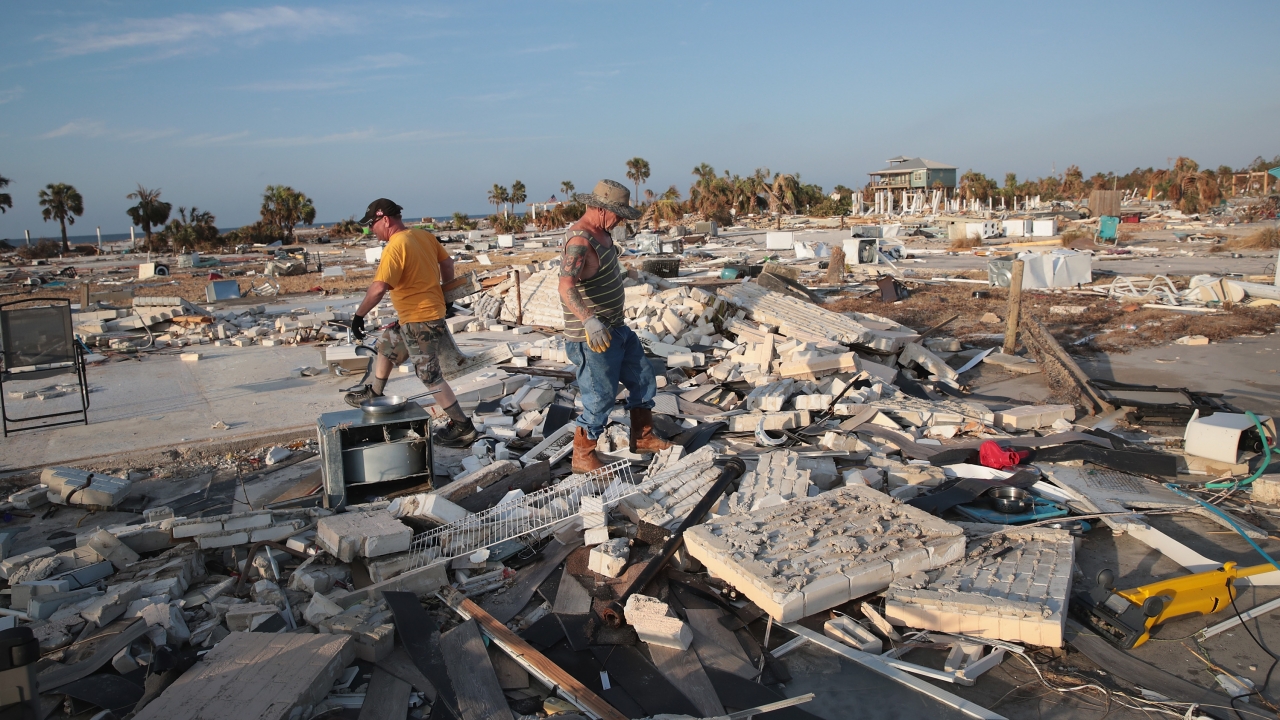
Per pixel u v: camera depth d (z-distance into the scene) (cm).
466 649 324
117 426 721
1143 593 349
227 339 1261
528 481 514
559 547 424
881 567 363
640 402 529
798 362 713
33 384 923
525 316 1346
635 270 1349
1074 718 293
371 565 385
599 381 491
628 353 512
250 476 584
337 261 3806
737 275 1895
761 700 299
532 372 838
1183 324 1191
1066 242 2938
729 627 350
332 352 928
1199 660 330
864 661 324
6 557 446
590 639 339
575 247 457
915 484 508
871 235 3034
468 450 612
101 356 1102
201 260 4084
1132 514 456
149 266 3138
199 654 322
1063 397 757
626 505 450
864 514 419
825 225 5669
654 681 310
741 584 363
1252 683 311
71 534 481
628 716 289
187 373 980
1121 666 321
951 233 3394
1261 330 1142
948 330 1248
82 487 515
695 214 7250
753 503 455
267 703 277
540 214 7419
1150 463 532
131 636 328
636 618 335
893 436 594
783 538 391
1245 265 2098
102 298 1681
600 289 473
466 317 1388
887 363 871
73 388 898
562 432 611
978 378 900
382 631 326
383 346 550
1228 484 521
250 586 388
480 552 402
